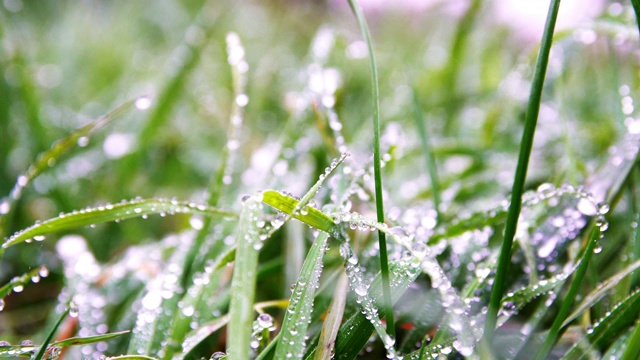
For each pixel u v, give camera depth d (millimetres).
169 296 277
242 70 334
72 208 360
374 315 247
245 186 336
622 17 306
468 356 236
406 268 252
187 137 485
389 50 637
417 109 316
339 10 805
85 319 292
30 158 395
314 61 372
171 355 260
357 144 375
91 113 535
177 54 430
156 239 381
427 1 697
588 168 312
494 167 338
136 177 425
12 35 425
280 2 849
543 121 389
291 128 326
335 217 255
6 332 311
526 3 587
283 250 300
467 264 284
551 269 279
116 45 691
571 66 425
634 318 258
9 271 338
